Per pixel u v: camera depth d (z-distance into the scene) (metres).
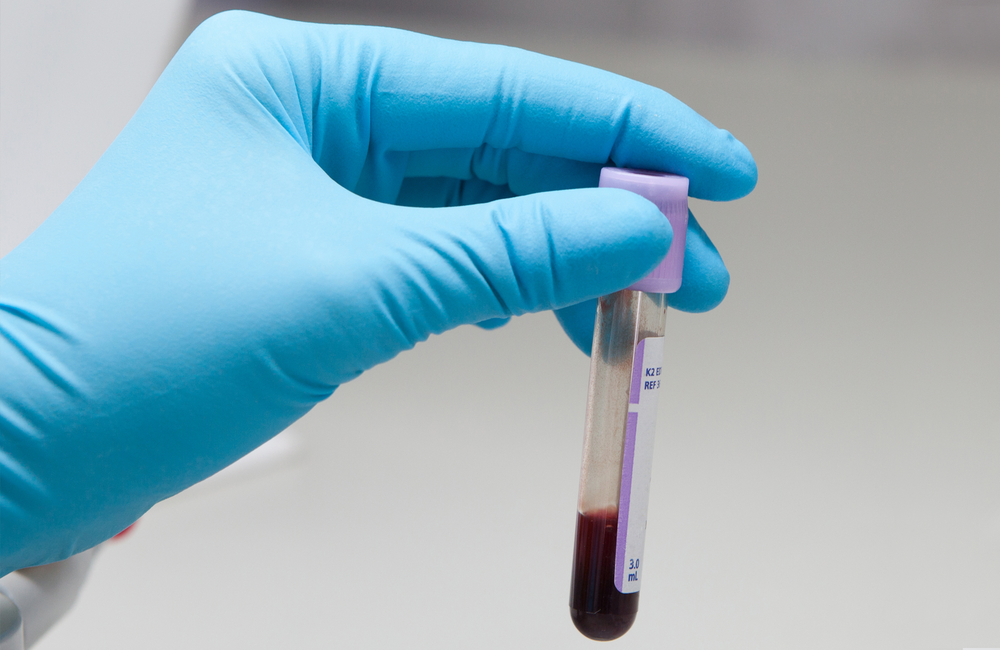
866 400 0.58
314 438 0.54
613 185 0.35
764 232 0.79
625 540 0.34
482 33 1.17
